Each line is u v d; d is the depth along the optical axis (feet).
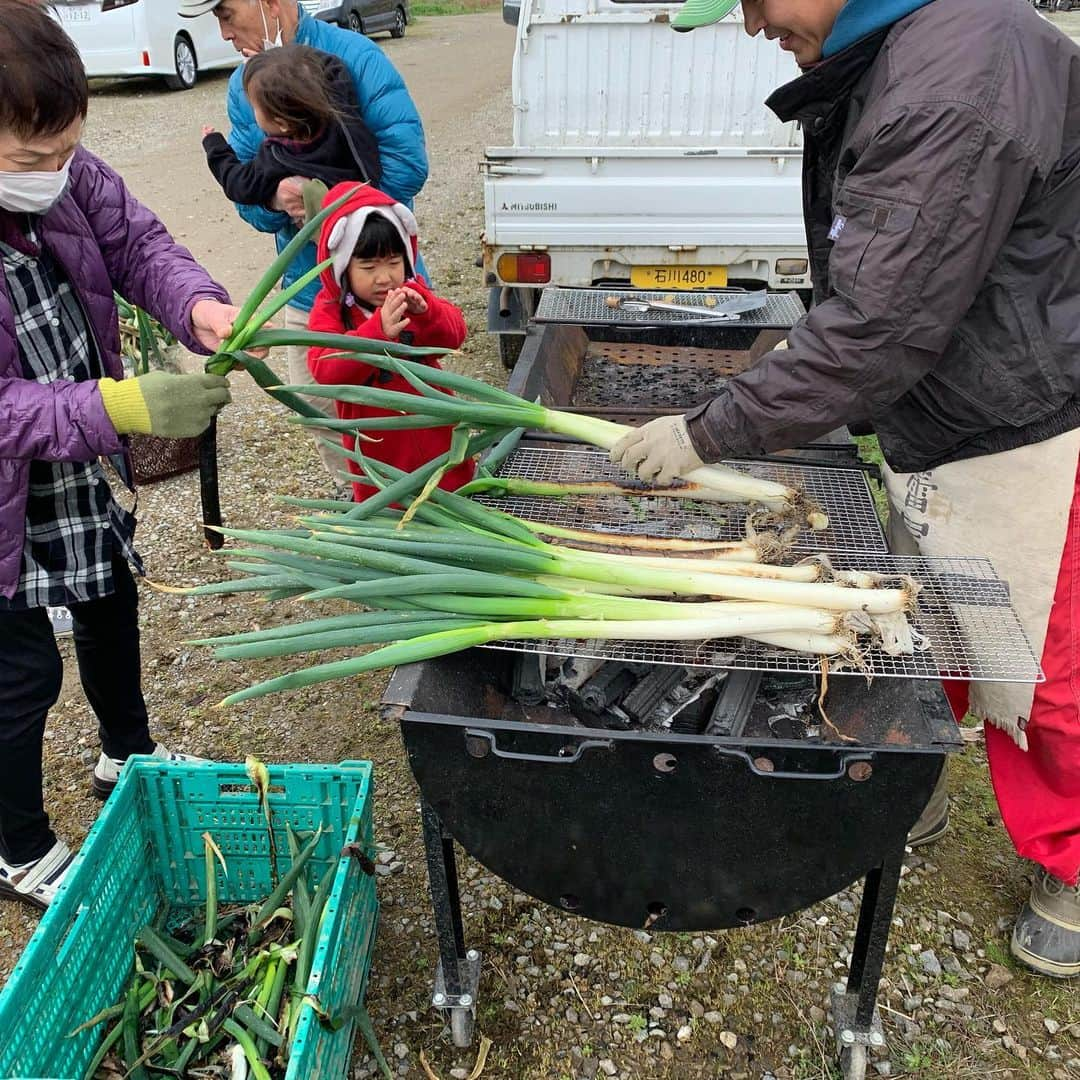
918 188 4.60
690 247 13.10
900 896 7.66
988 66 4.55
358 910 6.51
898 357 4.93
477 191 26.86
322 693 10.03
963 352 5.48
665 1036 6.71
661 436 5.53
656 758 4.91
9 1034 5.25
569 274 13.58
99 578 6.79
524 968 7.17
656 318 10.58
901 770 4.82
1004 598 5.66
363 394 5.95
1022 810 6.69
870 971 5.99
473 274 20.81
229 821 6.97
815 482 7.23
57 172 5.57
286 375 16.90
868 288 4.76
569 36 14.24
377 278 7.79
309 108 8.72
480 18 65.36
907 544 7.07
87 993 6.07
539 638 5.76
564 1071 6.52
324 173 8.98
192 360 17.54
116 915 6.48
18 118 5.12
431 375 6.19
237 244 22.61
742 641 5.85
